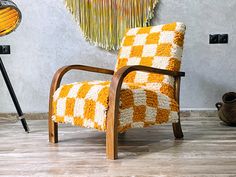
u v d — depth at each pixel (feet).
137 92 6.37
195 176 4.96
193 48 10.18
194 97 10.32
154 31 7.97
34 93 10.46
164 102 6.96
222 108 8.99
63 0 10.21
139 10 9.97
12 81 10.37
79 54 10.35
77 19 10.18
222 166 5.42
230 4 10.02
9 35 10.31
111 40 10.14
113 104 5.88
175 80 7.44
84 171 5.29
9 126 9.37
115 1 10.00
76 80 10.39
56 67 10.38
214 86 10.26
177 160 5.81
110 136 5.94
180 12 10.10
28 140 7.57
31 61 10.37
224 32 10.09
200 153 6.25
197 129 8.59
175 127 7.56
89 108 6.24
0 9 7.48
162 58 7.45
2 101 10.50
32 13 10.28
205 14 10.08
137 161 5.81
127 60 8.11
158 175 5.03
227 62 10.17
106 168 5.42
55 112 7.02
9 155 6.29
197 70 10.23
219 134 7.95
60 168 5.46
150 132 8.38
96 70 7.98
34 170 5.37
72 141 7.42
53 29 10.32
